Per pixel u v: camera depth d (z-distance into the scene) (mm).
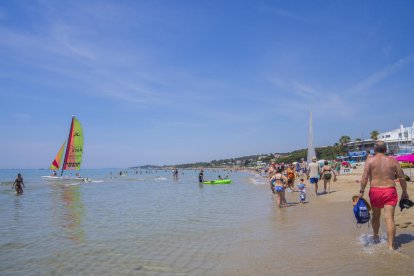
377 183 6535
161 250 7656
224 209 15188
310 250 6785
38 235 10016
